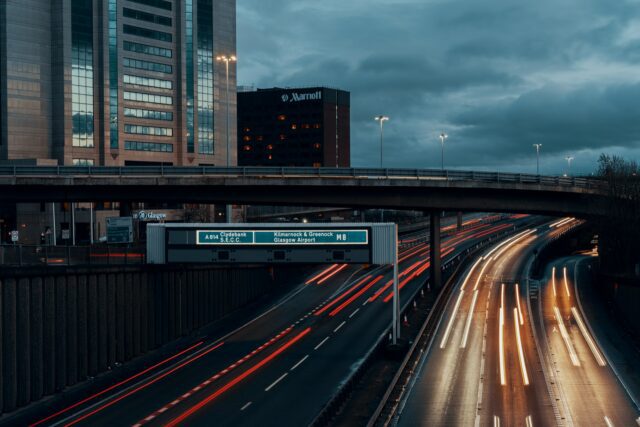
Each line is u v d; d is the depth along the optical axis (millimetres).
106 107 191500
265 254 60031
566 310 82062
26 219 159875
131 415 42312
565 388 49500
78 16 188625
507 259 129750
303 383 50312
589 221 101438
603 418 42406
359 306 85312
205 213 172125
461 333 69312
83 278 52062
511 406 44906
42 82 184875
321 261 59812
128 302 58938
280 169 79688
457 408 44438
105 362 54969
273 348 63375
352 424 39562
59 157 185875
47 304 47594
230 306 84250
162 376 52906
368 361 53375
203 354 61219
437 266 95750
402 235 180375
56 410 43719
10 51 179000
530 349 62438
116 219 71312
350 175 80688
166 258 60781
